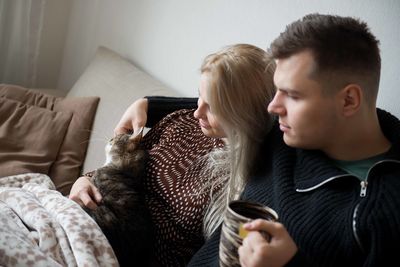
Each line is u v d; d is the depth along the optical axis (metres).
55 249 1.15
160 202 1.35
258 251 0.73
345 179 0.91
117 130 1.54
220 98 1.10
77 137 2.00
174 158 1.37
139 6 2.24
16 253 1.05
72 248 1.14
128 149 1.42
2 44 2.50
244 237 0.76
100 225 1.29
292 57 0.89
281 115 0.94
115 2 2.42
